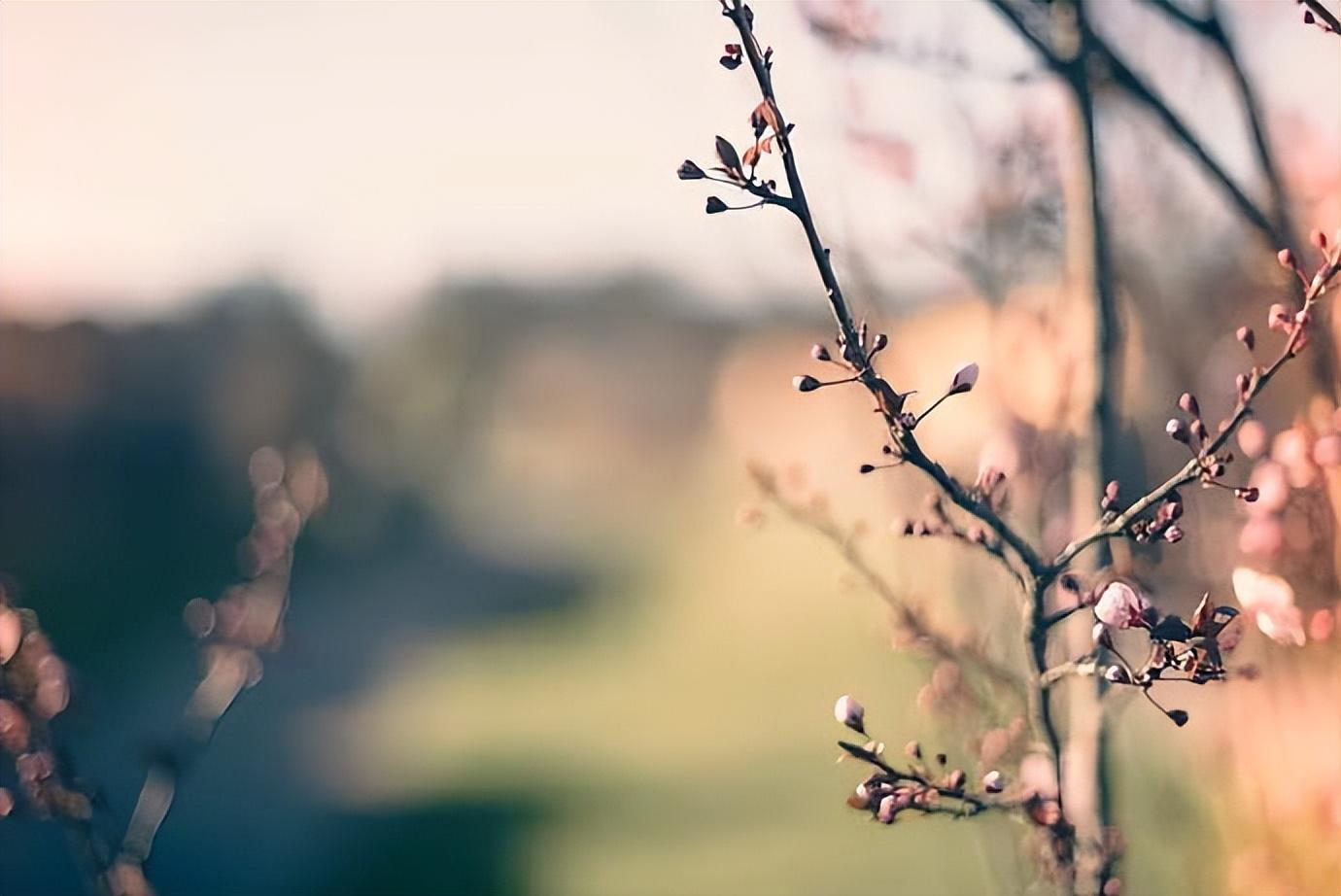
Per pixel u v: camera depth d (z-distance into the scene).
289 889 8.06
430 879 7.97
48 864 7.78
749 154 1.41
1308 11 1.51
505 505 26.77
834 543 2.32
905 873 6.03
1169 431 1.45
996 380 2.41
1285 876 1.98
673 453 28.28
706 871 7.19
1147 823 2.31
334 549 19.53
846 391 2.50
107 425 16.69
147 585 15.21
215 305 18.72
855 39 2.26
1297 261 1.54
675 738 10.09
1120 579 1.82
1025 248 2.38
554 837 8.50
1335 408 1.79
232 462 17.66
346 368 21.23
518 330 31.06
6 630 2.20
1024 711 2.11
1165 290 2.37
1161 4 1.81
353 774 10.41
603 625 15.20
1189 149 1.83
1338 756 1.94
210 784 9.96
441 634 15.54
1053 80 1.96
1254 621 1.88
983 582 2.33
